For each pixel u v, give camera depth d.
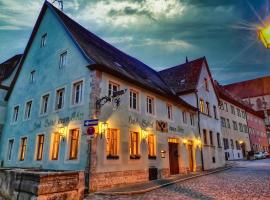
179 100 18.20
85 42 14.38
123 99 12.48
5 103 19.48
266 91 67.50
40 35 16.78
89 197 8.56
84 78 11.73
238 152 37.44
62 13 17.39
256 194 8.24
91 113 10.53
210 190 9.41
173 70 27.06
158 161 14.29
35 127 14.12
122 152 11.58
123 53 21.78
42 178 6.54
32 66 16.67
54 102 13.20
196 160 18.98
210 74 26.25
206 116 22.69
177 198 8.00
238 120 40.81
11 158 15.45
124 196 8.68
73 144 11.31
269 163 23.80
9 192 7.79
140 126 13.30
